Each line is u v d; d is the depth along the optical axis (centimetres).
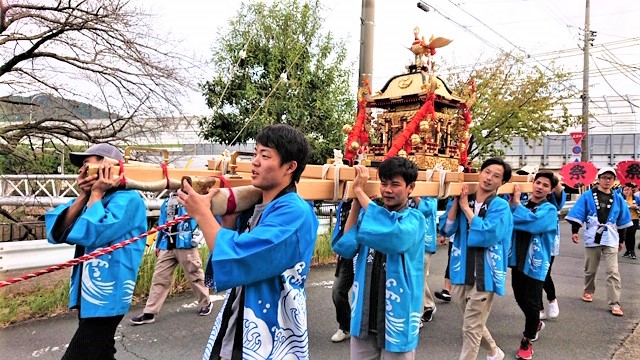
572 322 528
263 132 201
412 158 438
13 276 575
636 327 512
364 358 283
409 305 268
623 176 984
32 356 395
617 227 581
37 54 714
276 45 1042
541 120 1459
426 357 418
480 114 1427
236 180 223
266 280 193
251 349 186
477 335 347
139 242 288
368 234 259
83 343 269
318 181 254
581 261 913
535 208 459
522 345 422
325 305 569
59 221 261
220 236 181
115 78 739
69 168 1159
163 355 406
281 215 192
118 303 275
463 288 361
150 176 218
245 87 1052
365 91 520
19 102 759
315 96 1097
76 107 795
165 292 497
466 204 360
